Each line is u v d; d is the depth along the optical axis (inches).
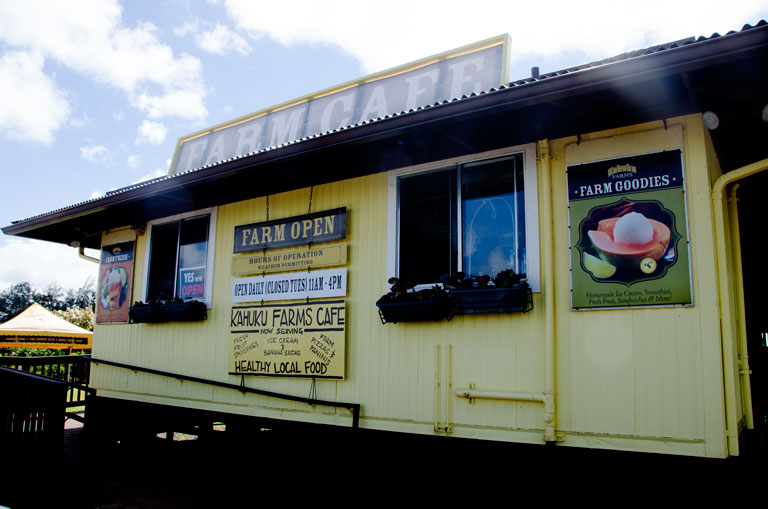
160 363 283.6
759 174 204.1
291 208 248.2
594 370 167.0
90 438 317.4
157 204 284.5
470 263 195.9
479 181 198.4
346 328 221.1
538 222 182.1
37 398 226.8
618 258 166.9
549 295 175.0
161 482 247.4
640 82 145.3
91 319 1032.8
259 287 250.1
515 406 179.0
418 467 202.5
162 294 290.7
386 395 207.2
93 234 341.7
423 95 256.7
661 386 156.6
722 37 128.7
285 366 234.7
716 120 153.0
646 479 159.5
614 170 171.2
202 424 271.4
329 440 229.1
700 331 153.2
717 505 149.7
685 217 158.9
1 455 236.2
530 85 154.7
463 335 192.5
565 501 170.7
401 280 202.4
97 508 209.6
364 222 223.8
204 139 345.1
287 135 300.5
